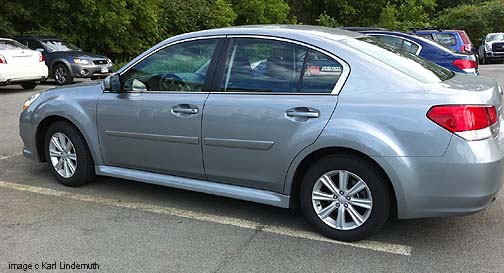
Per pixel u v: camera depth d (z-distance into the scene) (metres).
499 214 4.38
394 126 3.52
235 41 4.24
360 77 3.73
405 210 3.57
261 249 3.73
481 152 3.40
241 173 4.14
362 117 3.61
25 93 13.21
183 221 4.27
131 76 4.69
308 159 3.88
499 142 3.59
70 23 19.59
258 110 3.96
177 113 4.33
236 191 4.21
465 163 3.38
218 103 4.14
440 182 3.45
